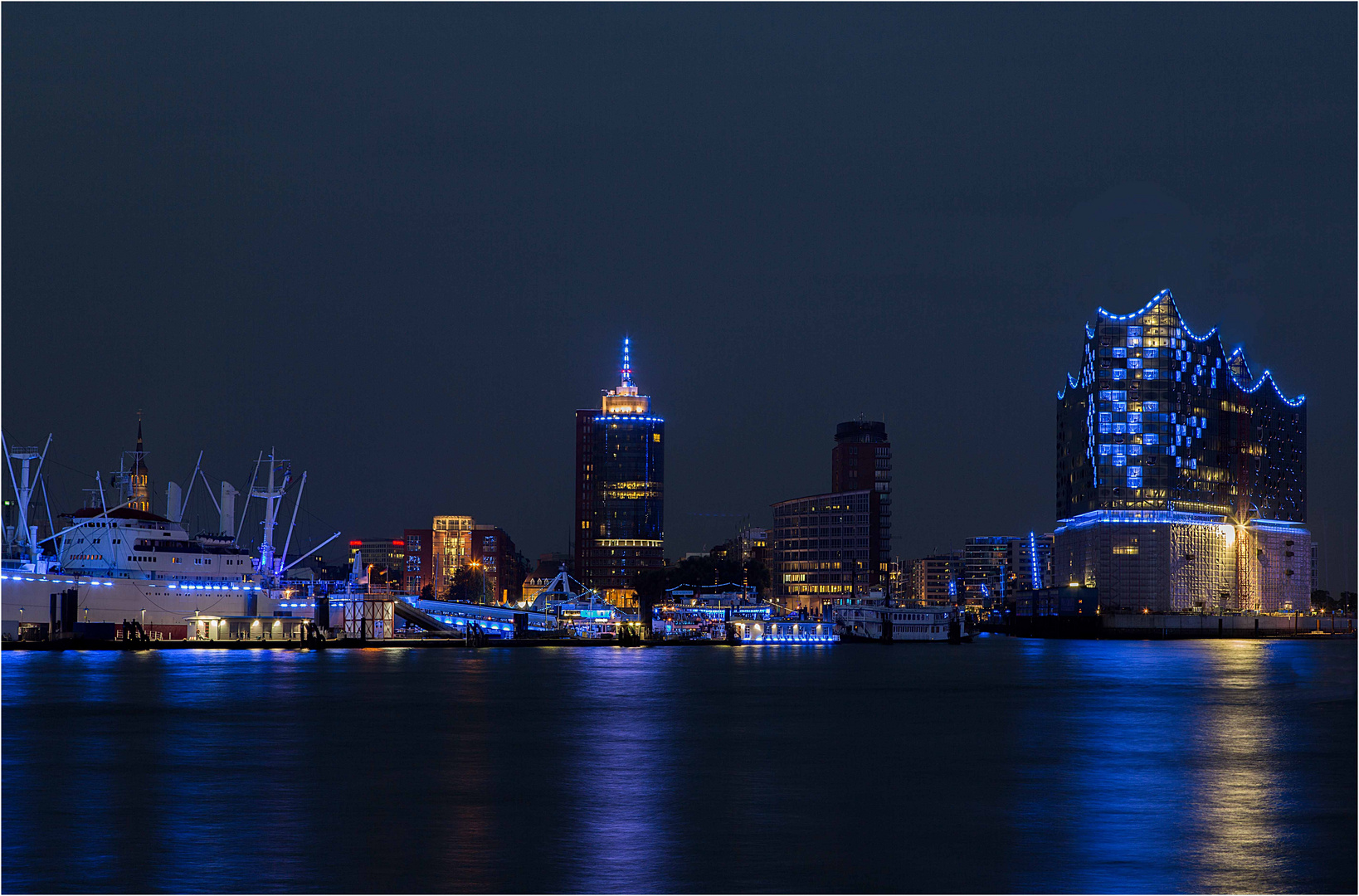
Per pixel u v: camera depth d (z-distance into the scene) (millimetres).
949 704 155625
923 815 77562
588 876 61844
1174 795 85062
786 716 138500
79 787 86375
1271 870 63344
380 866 63500
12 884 60000
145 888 59500
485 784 88562
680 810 78875
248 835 70688
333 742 111562
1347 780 92000
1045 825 74438
